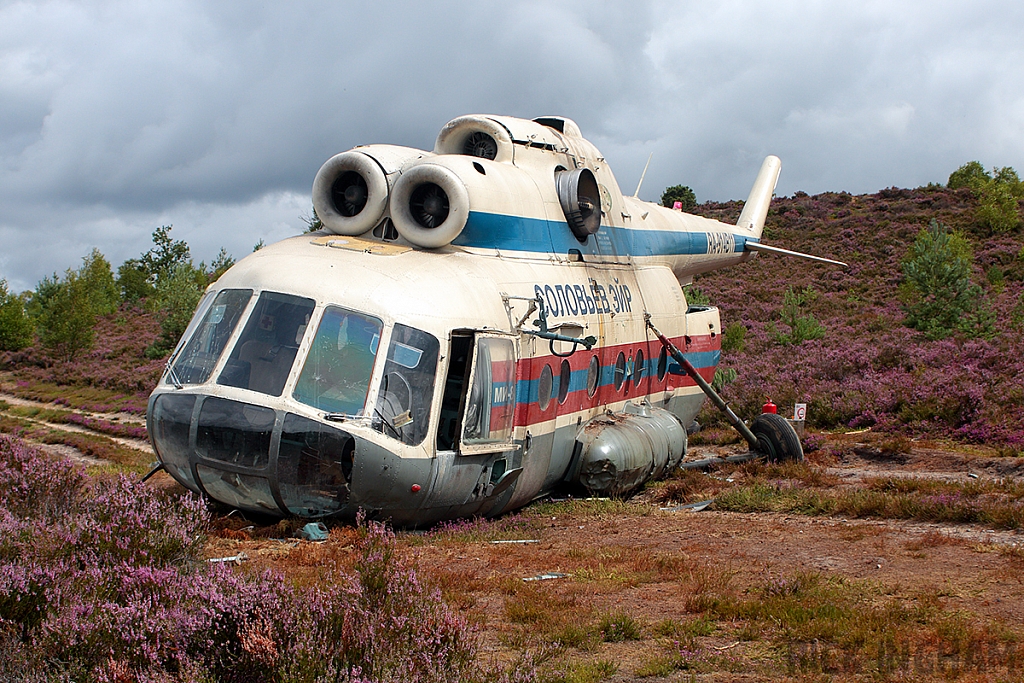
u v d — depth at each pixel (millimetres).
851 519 9891
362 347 8586
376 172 10281
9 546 5766
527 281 10531
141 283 58719
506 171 11039
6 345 41219
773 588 6598
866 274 37656
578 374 11328
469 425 9156
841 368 21344
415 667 4531
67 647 4477
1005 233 40750
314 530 8312
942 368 19594
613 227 13258
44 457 8336
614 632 5668
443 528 9312
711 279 40062
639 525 9633
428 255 9852
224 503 8977
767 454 14477
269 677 4469
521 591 6621
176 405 8742
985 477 12711
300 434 8203
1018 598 6266
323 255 9523
